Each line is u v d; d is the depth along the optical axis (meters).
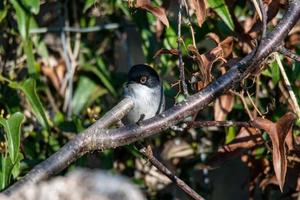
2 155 6.47
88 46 9.57
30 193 2.78
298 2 5.99
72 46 9.41
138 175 9.42
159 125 5.35
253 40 7.38
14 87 7.70
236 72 5.57
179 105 5.42
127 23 9.40
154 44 8.42
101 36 9.60
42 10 9.42
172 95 8.10
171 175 5.88
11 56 9.10
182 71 5.62
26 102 8.89
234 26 7.52
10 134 6.33
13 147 6.31
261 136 7.55
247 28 8.00
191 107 5.42
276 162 5.49
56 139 8.70
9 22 8.92
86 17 9.44
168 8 7.64
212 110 8.65
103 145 5.27
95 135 5.26
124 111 5.76
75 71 9.30
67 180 2.80
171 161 9.38
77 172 2.89
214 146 9.30
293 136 7.39
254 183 8.30
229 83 5.54
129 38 9.67
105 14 9.40
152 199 9.34
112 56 9.64
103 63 9.20
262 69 6.71
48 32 9.34
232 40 6.86
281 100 8.18
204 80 5.98
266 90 8.36
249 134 7.59
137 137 5.30
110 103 9.33
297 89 8.02
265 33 5.40
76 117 8.46
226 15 7.10
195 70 7.16
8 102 8.45
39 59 9.41
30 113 8.87
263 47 5.74
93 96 9.16
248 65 5.57
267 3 6.64
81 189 2.78
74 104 9.19
